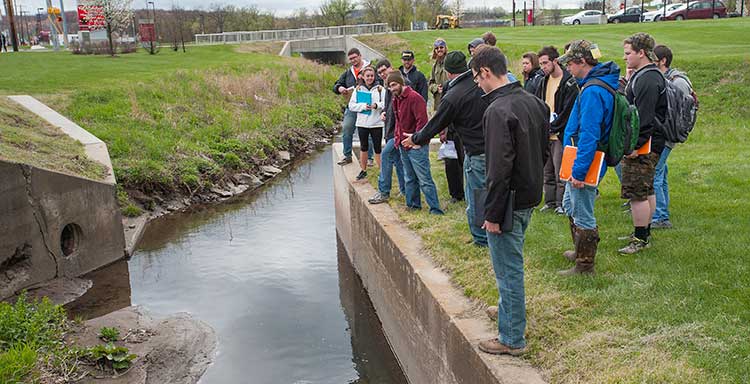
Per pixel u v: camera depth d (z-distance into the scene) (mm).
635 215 5887
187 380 6867
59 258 9477
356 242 9750
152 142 14977
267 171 17016
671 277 5336
